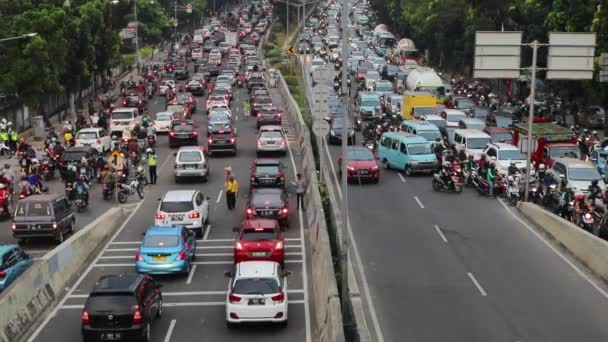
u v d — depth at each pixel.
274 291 26.27
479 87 101.31
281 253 32.94
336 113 70.19
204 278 32.59
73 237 34.53
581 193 44.06
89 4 85.12
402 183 52.50
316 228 35.31
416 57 143.50
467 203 46.47
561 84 74.31
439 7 119.88
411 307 28.66
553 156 51.44
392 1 169.00
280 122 74.31
